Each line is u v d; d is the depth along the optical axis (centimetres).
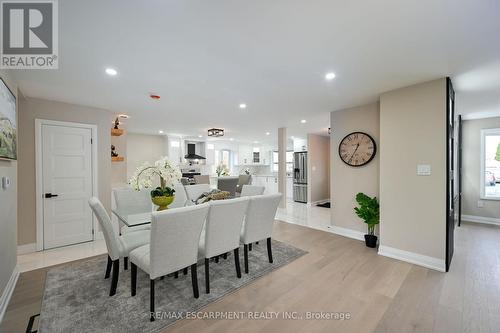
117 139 510
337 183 413
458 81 268
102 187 380
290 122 512
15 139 242
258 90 297
